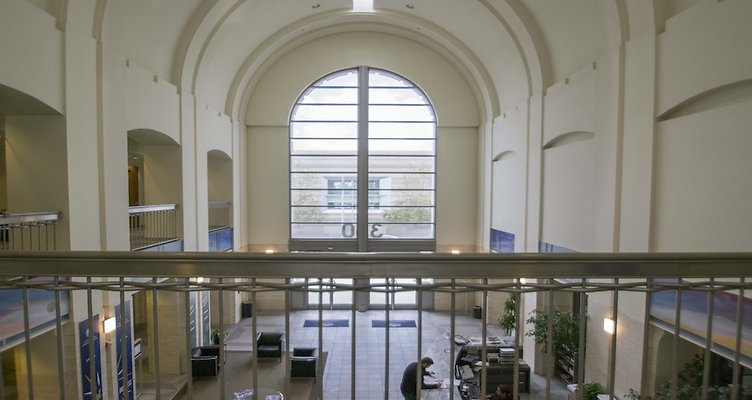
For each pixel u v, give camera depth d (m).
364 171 15.37
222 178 13.66
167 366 9.34
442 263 1.81
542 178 10.19
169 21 8.75
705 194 5.43
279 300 14.98
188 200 10.02
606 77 7.46
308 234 15.73
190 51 9.74
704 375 1.90
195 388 8.71
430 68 15.17
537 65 10.16
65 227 6.03
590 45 8.22
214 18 9.98
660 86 6.22
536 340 9.16
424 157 15.69
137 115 7.79
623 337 7.16
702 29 5.39
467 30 12.51
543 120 10.01
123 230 7.34
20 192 6.07
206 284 1.84
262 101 15.03
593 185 7.91
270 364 10.16
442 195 15.51
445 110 15.30
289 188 15.40
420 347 1.88
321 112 15.51
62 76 5.91
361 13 13.41
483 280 1.84
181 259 1.81
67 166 6.01
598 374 8.03
